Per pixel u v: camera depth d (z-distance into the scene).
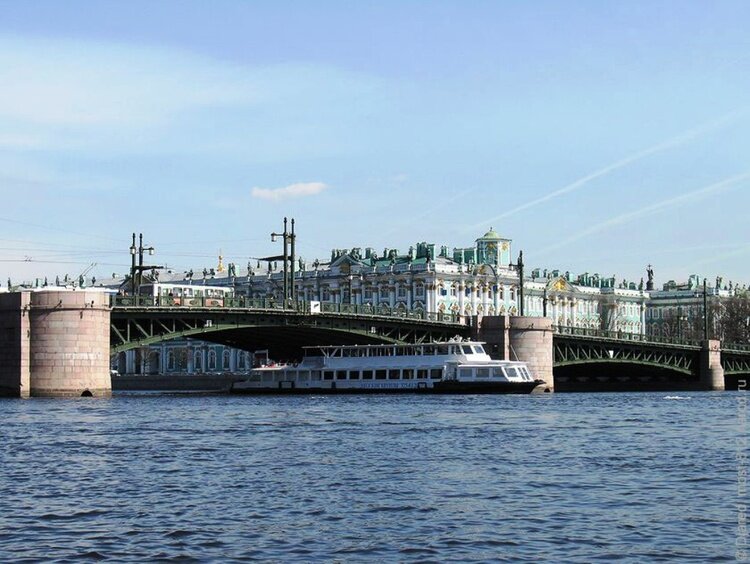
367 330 125.88
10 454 51.28
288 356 144.50
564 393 138.75
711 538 30.58
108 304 104.94
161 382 176.62
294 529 31.98
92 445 55.41
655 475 42.88
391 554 28.80
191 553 28.91
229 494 38.34
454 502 36.44
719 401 108.44
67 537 30.91
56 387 102.75
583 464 46.59
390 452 51.72
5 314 104.00
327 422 71.56
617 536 30.86
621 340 146.00
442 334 134.88
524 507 35.47
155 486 40.31
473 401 103.88
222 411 84.94
